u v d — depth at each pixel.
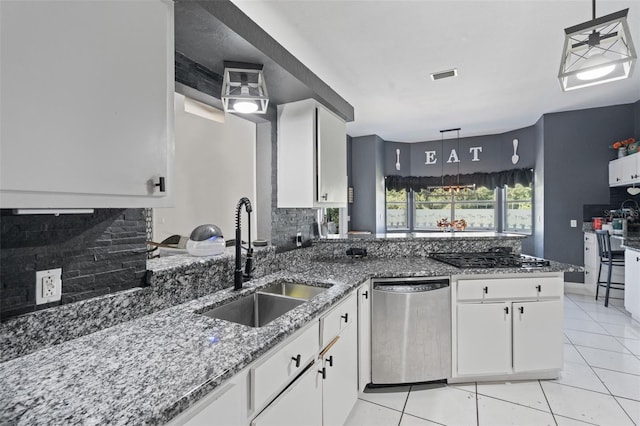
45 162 0.81
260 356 1.07
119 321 1.25
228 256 1.82
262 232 2.52
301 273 2.21
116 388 0.81
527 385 2.24
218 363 0.94
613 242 4.02
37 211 0.97
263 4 1.97
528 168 5.21
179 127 2.67
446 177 6.31
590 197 4.38
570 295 4.32
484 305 2.23
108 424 0.68
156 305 1.40
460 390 2.20
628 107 4.17
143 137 1.04
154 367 0.92
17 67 0.76
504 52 2.65
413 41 2.46
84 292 1.18
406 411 1.98
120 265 1.30
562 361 2.25
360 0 1.96
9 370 0.90
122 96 0.98
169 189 1.13
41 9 0.80
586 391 2.16
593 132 4.34
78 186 0.87
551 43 2.51
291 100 2.47
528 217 5.36
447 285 2.22
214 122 2.73
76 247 1.16
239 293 1.71
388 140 6.38
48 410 0.73
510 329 2.24
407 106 4.15
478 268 2.27
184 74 1.78
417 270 2.26
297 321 1.29
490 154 5.95
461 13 2.11
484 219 6.14
